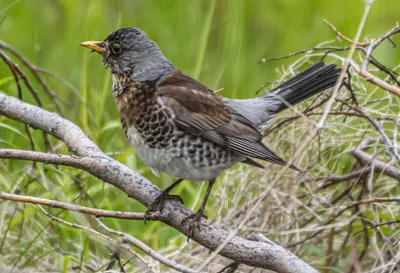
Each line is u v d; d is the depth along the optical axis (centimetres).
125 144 1369
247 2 1808
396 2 1806
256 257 938
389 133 1275
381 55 1655
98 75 1538
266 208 1162
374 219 1123
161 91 1043
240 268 1118
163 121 1030
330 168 1236
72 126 1091
